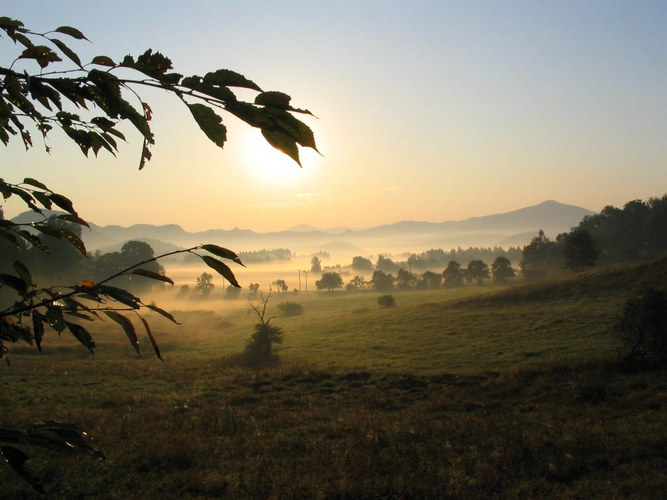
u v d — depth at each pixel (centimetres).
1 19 124
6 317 121
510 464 1104
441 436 1380
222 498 923
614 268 5728
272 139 109
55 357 3372
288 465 1115
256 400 2100
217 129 109
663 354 2223
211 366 3078
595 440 1238
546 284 5806
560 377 2238
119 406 1861
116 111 117
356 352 3525
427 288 14125
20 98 136
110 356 3597
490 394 2120
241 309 9719
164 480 993
